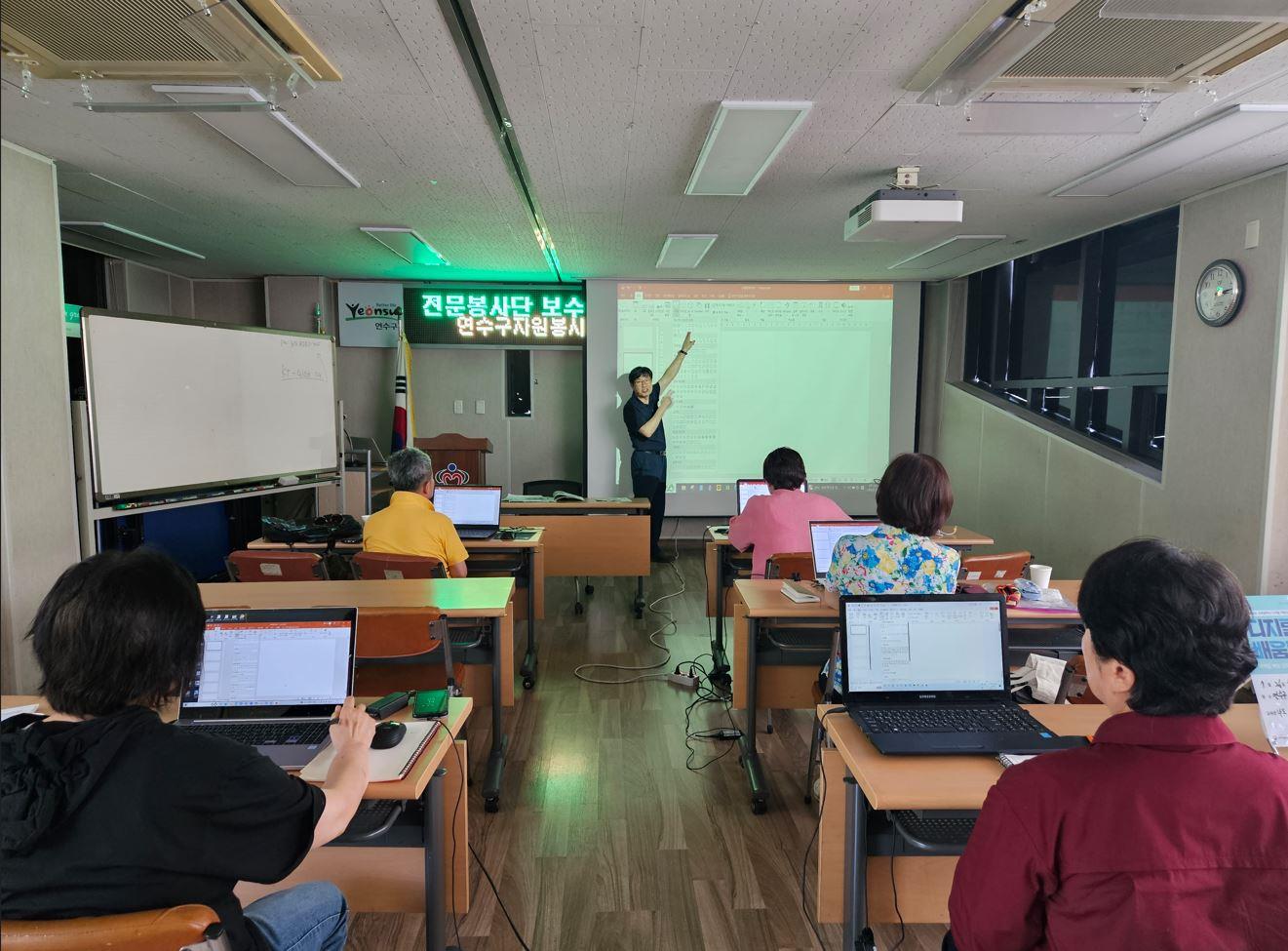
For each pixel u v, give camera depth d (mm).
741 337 6594
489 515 4223
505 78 2410
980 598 1826
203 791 943
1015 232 4816
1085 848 841
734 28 2078
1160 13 1926
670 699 3488
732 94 2535
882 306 6613
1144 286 4629
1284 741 1458
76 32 2061
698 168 3295
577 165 3348
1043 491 5289
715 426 6633
